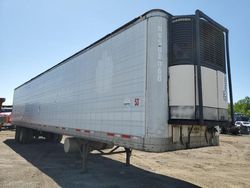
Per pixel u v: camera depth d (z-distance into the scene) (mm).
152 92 5387
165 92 5500
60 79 10359
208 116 5715
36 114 13227
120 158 11188
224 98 6383
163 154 13047
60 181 7141
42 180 7215
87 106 7906
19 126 17062
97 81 7480
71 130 8859
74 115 8742
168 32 5766
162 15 5691
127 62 6211
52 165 9430
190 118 5352
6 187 6465
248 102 72375
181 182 7336
